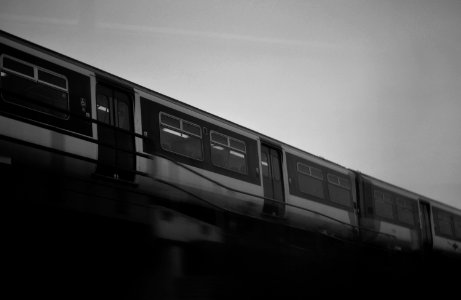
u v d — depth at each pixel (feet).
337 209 55.26
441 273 70.95
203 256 40.68
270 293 46.50
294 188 50.29
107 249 34.32
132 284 35.96
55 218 30.86
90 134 32.83
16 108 29.45
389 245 62.03
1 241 29.58
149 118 37.63
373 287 58.59
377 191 62.75
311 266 51.11
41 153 29.81
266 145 48.80
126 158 35.29
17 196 28.43
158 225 35.88
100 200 32.27
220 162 42.78
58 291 32.48
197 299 39.78
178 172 38.42
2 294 30.27
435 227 72.02
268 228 45.57
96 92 34.58
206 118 42.86
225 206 41.83
